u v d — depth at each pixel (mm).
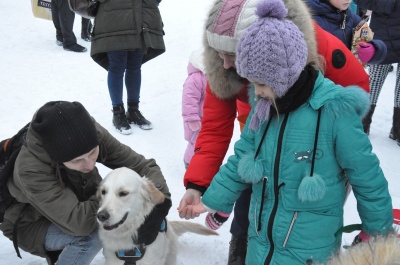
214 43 1957
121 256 2365
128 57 4602
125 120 4672
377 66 4465
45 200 2152
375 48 2715
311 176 1860
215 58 2086
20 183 2133
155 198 2305
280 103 1850
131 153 2574
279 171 1915
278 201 1960
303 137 1861
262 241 2055
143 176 2492
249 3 1867
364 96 1845
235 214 2611
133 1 4293
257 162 1963
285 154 1897
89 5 4348
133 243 2328
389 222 1902
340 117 1821
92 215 2266
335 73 2098
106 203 2180
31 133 2133
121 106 4656
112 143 2486
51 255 2480
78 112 2082
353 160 1845
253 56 1718
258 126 1949
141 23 4316
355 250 1140
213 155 2398
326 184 1897
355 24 2838
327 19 2688
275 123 1932
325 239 1961
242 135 2123
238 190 2170
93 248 2418
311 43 1895
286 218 1951
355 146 1832
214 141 2410
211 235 2957
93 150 2148
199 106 3822
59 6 6891
